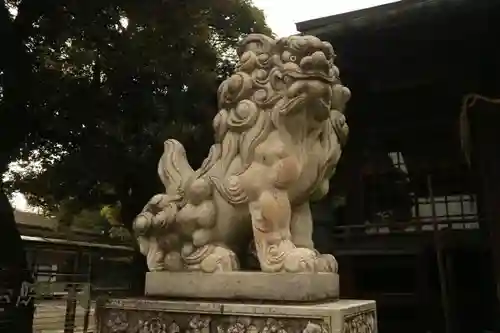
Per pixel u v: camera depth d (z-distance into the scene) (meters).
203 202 2.71
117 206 8.20
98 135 6.55
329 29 7.60
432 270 8.06
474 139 7.69
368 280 8.62
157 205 2.75
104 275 7.96
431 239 7.95
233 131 2.72
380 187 8.73
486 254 7.84
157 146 6.84
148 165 6.91
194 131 6.94
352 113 8.80
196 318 2.45
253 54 2.74
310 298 2.37
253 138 2.62
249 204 2.60
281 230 2.54
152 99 6.66
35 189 7.37
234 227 2.68
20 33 6.03
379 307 8.30
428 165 8.39
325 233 8.52
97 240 10.70
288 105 2.53
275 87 2.62
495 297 7.65
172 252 2.75
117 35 6.44
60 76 6.45
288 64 2.56
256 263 2.78
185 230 2.70
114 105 6.59
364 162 8.82
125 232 11.12
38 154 6.93
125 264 8.22
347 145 8.88
